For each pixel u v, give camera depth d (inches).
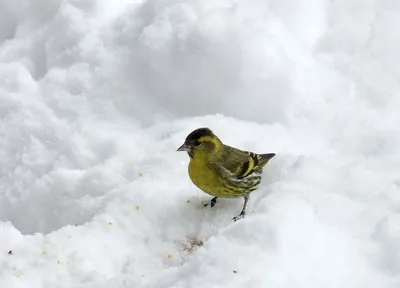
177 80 456.8
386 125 429.4
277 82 448.5
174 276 296.0
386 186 360.5
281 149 415.2
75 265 328.5
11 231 354.9
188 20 464.8
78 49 482.6
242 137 427.8
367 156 404.2
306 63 474.0
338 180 361.7
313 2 504.4
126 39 478.3
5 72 486.0
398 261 297.0
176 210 364.5
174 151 418.3
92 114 457.1
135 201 369.1
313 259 296.7
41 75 496.4
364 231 319.6
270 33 466.9
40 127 444.1
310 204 333.4
